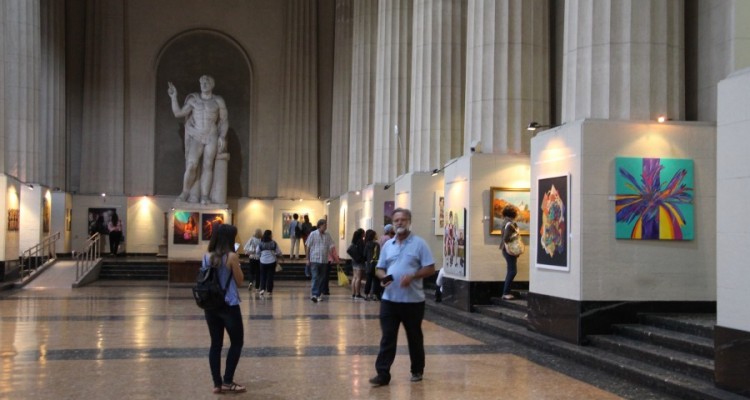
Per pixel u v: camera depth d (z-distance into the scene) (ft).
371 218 69.97
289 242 102.78
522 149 44.32
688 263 30.25
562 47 44.93
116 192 100.58
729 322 21.22
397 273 23.73
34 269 71.20
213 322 22.36
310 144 104.78
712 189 30.50
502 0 44.45
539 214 33.40
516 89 44.24
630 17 31.24
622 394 22.24
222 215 94.48
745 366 20.43
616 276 29.91
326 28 105.81
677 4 31.63
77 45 101.35
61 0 97.30
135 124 102.53
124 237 99.55
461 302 44.52
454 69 57.31
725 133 22.11
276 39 105.60
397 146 70.38
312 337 34.09
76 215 98.94
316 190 104.63
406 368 26.37
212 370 22.20
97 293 59.21
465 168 44.60
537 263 33.45
